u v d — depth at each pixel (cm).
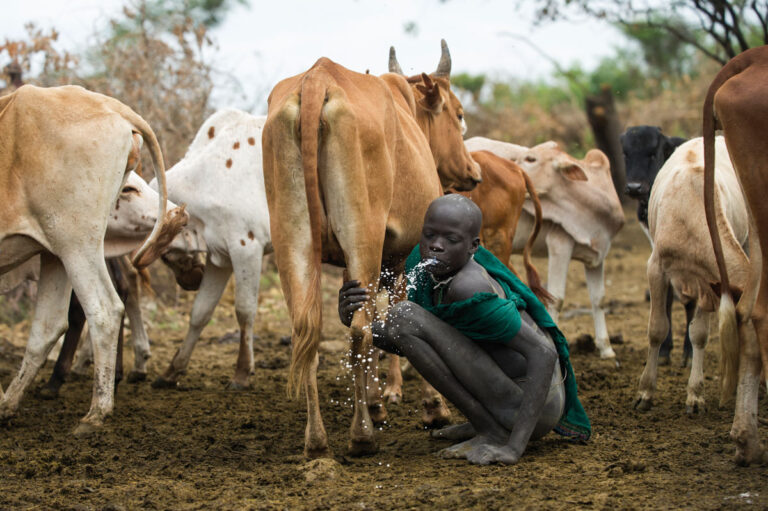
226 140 732
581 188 857
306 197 451
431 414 572
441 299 476
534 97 2538
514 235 838
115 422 600
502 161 792
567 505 393
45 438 552
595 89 2466
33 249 554
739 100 448
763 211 448
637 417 595
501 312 452
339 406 652
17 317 1055
